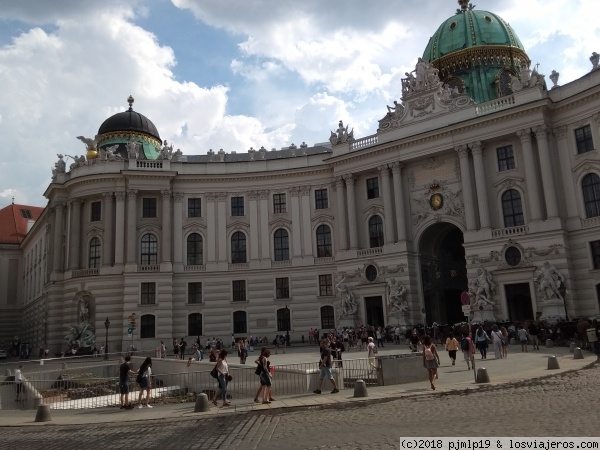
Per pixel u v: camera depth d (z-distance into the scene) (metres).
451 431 12.83
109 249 59.62
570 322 38.34
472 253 49.91
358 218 58.50
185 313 60.06
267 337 60.09
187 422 17.70
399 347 44.12
